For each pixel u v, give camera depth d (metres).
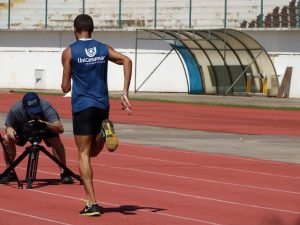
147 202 17.23
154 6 74.62
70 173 19.55
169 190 19.00
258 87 66.25
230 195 18.47
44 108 19.41
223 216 15.77
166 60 70.44
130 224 14.73
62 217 15.30
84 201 17.09
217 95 66.25
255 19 70.06
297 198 18.23
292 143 31.70
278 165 24.53
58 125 19.36
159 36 66.81
